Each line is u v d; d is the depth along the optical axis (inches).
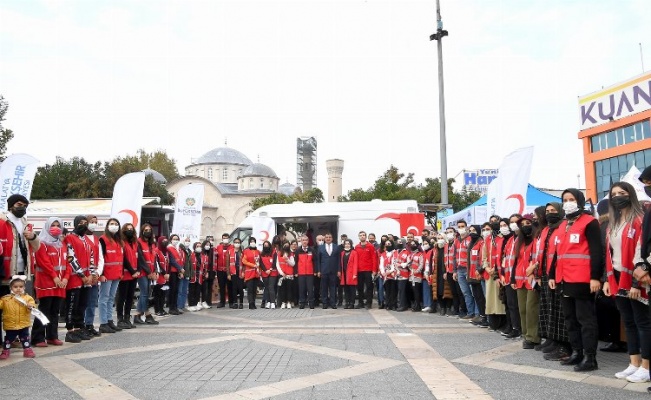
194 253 524.1
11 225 277.0
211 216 2463.1
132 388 197.9
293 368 230.8
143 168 2448.3
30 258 295.9
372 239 595.8
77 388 198.7
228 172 3336.6
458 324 390.9
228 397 183.0
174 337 331.0
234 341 310.0
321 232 715.4
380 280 543.2
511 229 318.0
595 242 220.8
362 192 1625.2
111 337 334.0
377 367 231.6
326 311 507.5
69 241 320.5
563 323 246.8
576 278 223.9
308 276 540.7
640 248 193.2
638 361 206.1
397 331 350.0
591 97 1107.9
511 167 409.1
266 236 673.0
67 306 335.6
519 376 212.4
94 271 335.6
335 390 191.2
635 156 1004.6
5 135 1098.1
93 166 1740.9
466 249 410.6
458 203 1467.8
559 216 255.0
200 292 538.0
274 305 546.9
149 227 412.8
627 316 208.7
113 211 469.1
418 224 641.0
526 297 287.1
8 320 259.9
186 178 2453.2
